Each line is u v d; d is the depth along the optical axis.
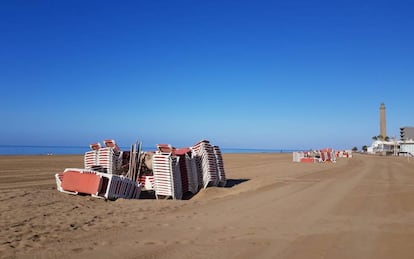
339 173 29.84
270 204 13.19
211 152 19.23
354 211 11.74
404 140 139.38
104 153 17.98
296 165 43.53
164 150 16.36
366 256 6.79
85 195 14.64
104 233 8.44
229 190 18.20
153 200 14.23
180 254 6.77
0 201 12.77
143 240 7.79
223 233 8.54
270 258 6.62
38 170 30.52
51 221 9.80
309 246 7.46
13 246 7.21
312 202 13.69
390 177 25.89
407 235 8.48
